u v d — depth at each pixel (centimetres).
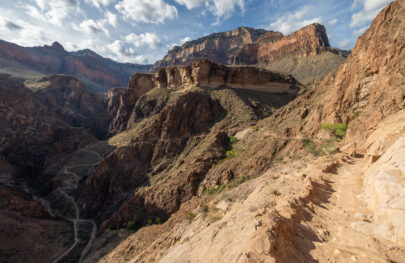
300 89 10381
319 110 4281
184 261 879
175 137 7481
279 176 2162
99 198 6575
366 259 632
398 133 1531
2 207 4897
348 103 3694
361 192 1277
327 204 1132
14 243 4038
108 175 6931
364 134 2608
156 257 1622
